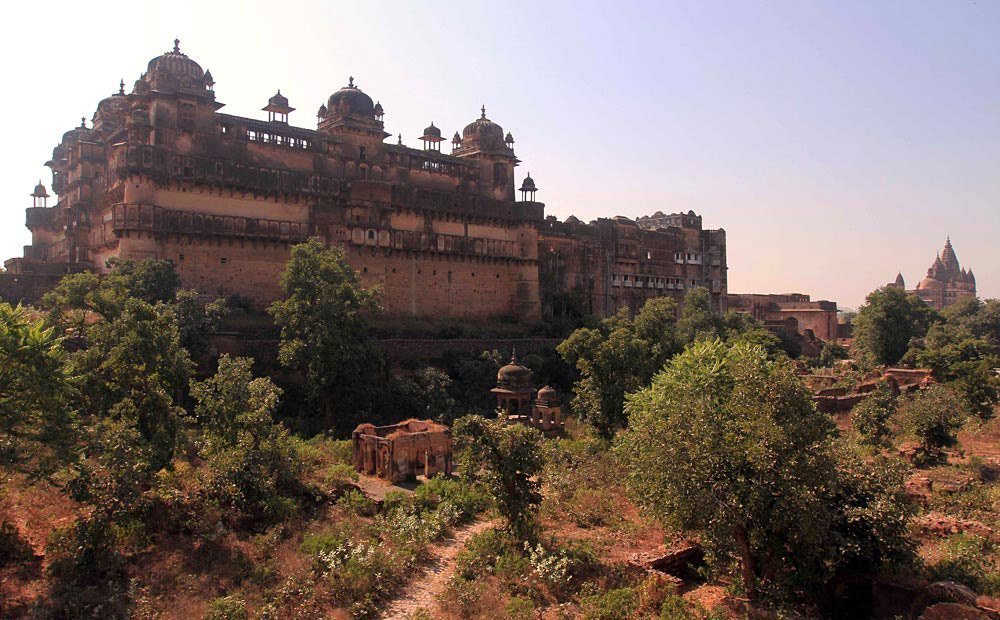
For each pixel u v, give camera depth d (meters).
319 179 62.91
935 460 35.28
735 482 19.80
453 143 83.94
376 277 66.81
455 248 72.31
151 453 23.83
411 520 26.45
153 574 20.66
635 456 23.45
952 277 186.62
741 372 21.25
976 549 21.78
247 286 58.59
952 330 82.94
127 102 57.50
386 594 21.58
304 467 31.20
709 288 105.19
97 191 63.94
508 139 81.31
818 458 19.55
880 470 21.64
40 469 19.98
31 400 19.45
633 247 94.81
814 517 18.89
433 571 23.62
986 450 38.62
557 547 23.89
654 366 49.09
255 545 23.52
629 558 22.69
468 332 67.75
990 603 17.55
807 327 111.19
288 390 48.19
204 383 29.02
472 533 27.28
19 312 21.20
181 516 23.97
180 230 54.50
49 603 18.27
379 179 68.56
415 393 49.53
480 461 24.81
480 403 54.50
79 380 22.91
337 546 23.36
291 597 20.33
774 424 19.50
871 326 80.62
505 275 78.38
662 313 59.94
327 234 63.16
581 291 86.00
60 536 20.48
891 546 19.98
